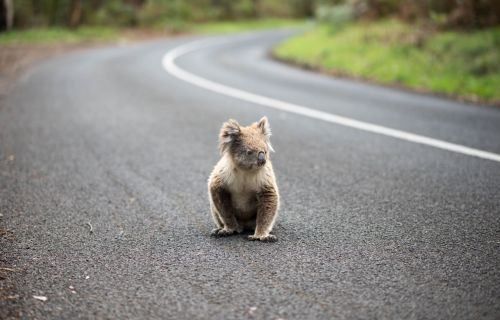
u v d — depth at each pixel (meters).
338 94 31.14
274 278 9.66
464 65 35.88
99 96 29.19
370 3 57.88
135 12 88.56
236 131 11.73
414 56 39.72
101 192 14.70
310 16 139.25
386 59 40.19
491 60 35.22
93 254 10.73
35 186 15.08
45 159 17.70
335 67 41.75
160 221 12.70
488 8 43.75
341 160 18.12
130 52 53.97
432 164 17.52
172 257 10.62
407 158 18.25
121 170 16.75
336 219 12.84
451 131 21.95
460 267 10.13
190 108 26.59
